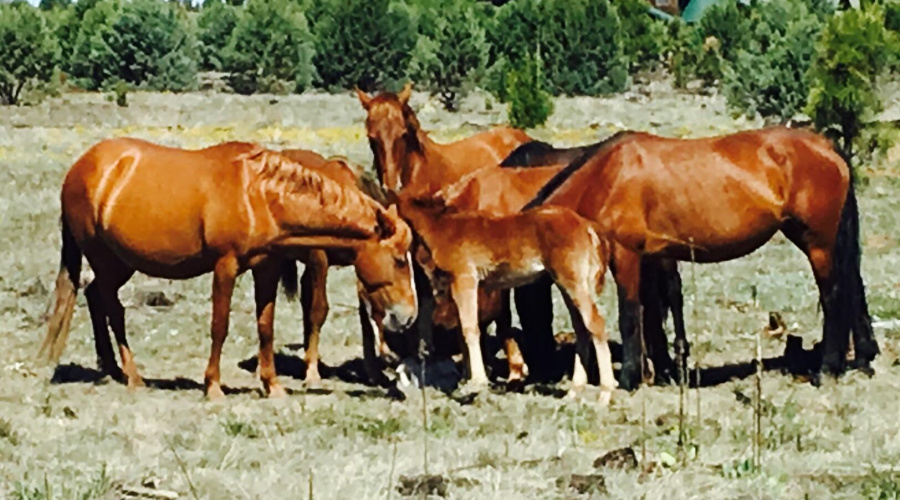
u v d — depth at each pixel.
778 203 12.59
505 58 62.22
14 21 58.69
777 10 71.50
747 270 21.66
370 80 68.12
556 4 67.44
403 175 13.93
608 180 12.66
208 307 18.48
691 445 9.63
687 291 19.34
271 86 67.38
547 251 11.91
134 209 12.30
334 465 9.13
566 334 15.77
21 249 23.69
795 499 8.23
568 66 66.56
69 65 68.25
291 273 14.23
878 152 34.59
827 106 31.39
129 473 8.98
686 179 12.52
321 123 49.00
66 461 9.46
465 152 14.51
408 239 12.12
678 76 67.00
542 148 13.84
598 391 12.18
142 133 44.62
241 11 77.50
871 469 8.82
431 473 8.87
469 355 12.24
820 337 15.95
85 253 13.00
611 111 53.62
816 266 12.82
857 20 31.30
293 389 12.92
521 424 10.80
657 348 13.47
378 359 13.55
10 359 14.51
